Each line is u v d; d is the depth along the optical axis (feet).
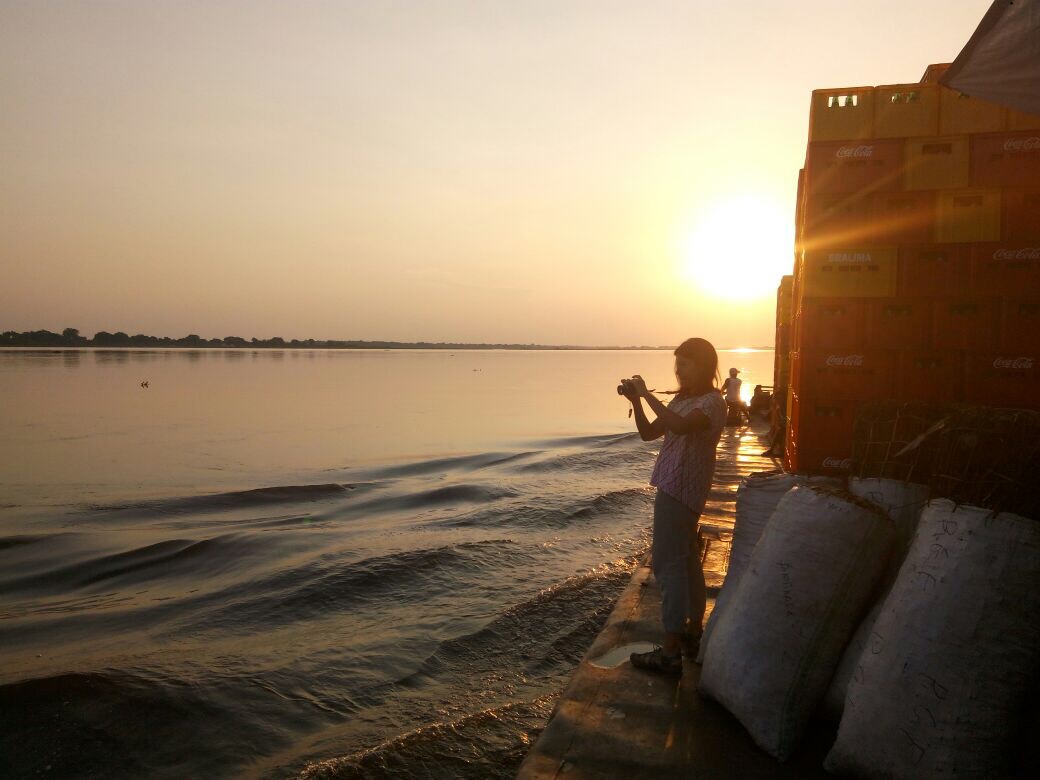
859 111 19.65
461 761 14.35
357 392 192.75
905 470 10.91
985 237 18.44
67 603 26.66
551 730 10.72
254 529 37.78
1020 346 18.15
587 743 10.30
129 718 16.80
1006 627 8.13
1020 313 18.17
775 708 9.92
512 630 21.99
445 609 24.25
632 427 103.09
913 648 8.51
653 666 12.53
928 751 8.19
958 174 18.74
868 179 19.51
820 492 10.64
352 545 32.89
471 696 18.03
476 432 95.25
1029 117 18.24
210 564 31.01
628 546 31.99
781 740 9.76
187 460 67.72
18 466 63.72
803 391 20.21
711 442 12.29
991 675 8.11
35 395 161.07
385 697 18.16
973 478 8.82
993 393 18.33
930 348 18.94
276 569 29.35
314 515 41.88
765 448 49.75
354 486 51.37
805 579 10.18
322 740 16.06
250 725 16.67
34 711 16.90
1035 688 8.14
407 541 33.30
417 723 16.74
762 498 12.79
